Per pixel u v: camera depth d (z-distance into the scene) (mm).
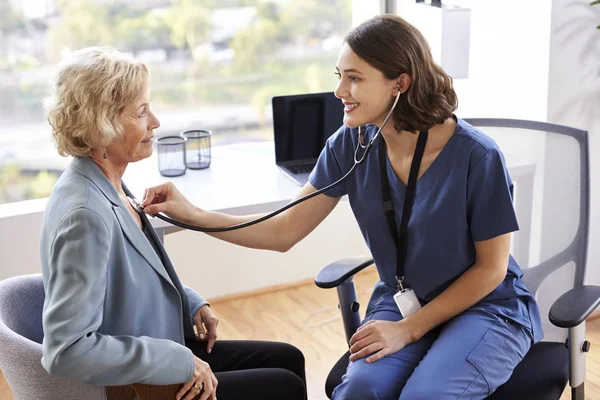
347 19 3635
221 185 2775
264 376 1791
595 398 2637
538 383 1841
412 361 1867
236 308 3445
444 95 1905
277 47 3545
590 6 2842
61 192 1562
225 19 3422
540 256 2125
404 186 1948
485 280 1897
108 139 1597
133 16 3277
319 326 3270
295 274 3631
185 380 1578
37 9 3131
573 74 2898
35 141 3254
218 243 3432
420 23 3068
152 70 3365
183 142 2891
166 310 1703
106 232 1521
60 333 1452
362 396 1776
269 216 2020
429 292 1998
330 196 2119
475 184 1882
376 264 2070
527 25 2910
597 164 3061
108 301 1581
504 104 3088
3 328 1553
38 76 3199
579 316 1774
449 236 1915
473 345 1815
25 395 1570
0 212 3000
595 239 3160
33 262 3041
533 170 2127
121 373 1506
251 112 3580
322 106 2994
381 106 1864
